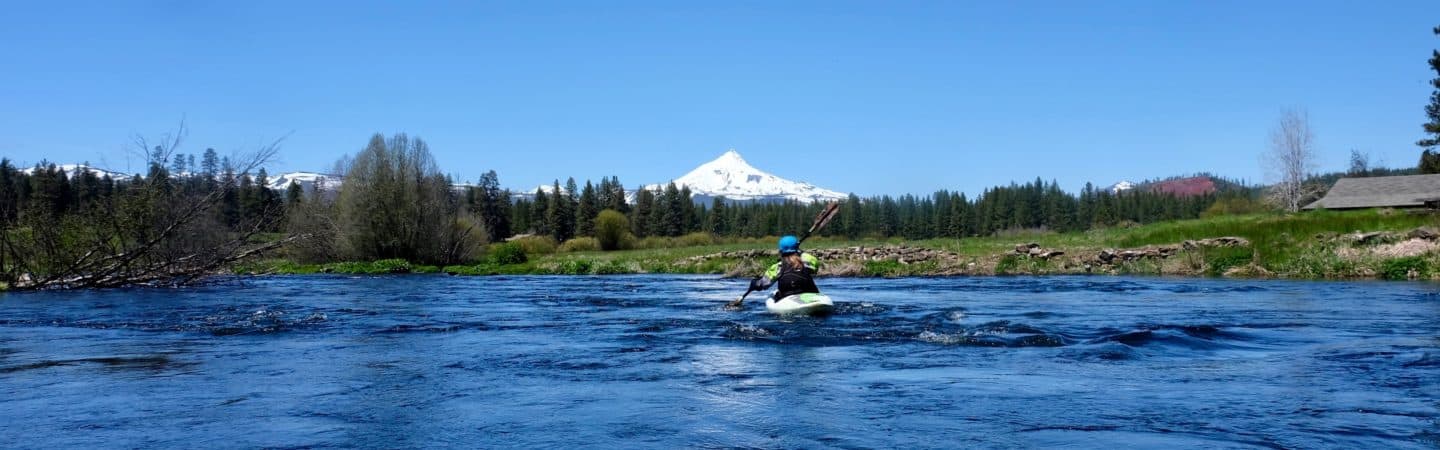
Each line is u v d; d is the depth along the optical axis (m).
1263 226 29.41
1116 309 12.62
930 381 6.19
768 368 6.92
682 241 86.00
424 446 4.40
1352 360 6.95
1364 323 10.05
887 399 5.53
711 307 13.95
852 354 7.68
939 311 12.27
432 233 48.81
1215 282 20.59
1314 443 4.20
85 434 4.68
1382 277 21.58
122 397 5.79
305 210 46.00
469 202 108.44
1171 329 9.16
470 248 51.25
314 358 7.72
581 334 9.57
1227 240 26.20
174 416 5.16
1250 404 5.19
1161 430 4.54
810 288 12.98
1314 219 30.36
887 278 25.55
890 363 7.11
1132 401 5.35
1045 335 8.83
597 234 79.44
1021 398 5.50
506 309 13.82
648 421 4.95
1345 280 20.95
